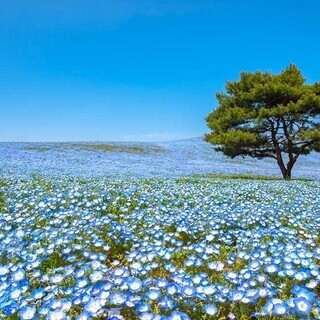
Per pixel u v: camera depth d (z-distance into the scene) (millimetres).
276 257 5691
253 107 28047
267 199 13398
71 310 4332
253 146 27859
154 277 5691
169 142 64875
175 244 7027
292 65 28938
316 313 4047
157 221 8727
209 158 50594
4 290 4426
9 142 46594
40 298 4473
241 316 4273
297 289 4336
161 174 26422
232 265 6172
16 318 3994
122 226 7930
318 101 25234
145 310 3975
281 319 3963
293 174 35875
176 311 3801
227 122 27969
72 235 6992
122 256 6836
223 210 10141
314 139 26375
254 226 9039
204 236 8055
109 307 4262
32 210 9242
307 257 5980
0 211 9781
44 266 5926
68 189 13039
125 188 14117
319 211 10961
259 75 28500
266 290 4406
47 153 38906
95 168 28719
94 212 9594
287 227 8758
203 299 4312
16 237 6934
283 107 25750
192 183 18859
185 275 5070
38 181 15500
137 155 46125
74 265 5582
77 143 52344
